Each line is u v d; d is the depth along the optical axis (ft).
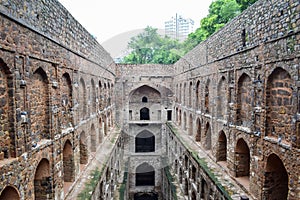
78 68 32.65
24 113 18.49
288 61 21.24
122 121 71.10
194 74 51.65
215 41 38.91
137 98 73.15
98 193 33.19
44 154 22.00
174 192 52.13
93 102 43.01
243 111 30.94
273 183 25.23
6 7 15.85
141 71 72.69
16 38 17.43
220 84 37.78
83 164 36.73
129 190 69.56
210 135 44.14
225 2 67.87
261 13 25.29
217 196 30.76
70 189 28.17
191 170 44.34
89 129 38.65
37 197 23.06
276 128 23.82
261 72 25.53
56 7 24.90
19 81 17.99
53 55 24.06
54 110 24.36
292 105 21.06
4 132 17.04
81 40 34.19
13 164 16.94
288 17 20.90
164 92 73.00
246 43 28.71
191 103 55.83
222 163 37.35
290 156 21.09
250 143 27.96
